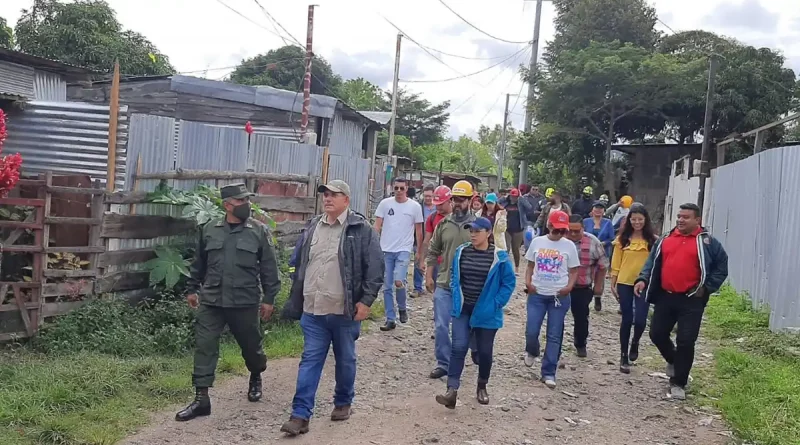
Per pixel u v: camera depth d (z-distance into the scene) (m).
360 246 5.33
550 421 5.96
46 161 8.59
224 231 5.61
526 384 7.02
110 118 7.65
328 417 5.73
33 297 6.81
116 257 7.52
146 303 7.70
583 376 7.46
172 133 8.79
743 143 25.33
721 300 11.35
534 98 28.73
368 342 8.34
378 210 9.22
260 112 17.97
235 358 6.97
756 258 10.51
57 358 6.41
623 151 28.61
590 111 26.69
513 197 15.16
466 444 5.27
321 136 18.47
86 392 5.64
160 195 8.07
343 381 5.57
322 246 5.37
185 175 8.93
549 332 7.07
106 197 7.38
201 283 5.74
